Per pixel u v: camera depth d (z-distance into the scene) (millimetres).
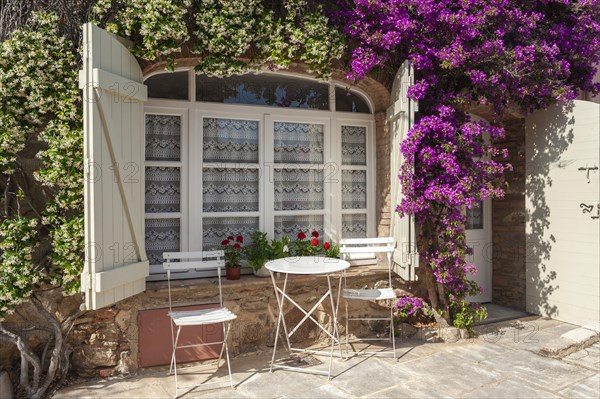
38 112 3033
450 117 4023
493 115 4980
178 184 4031
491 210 5703
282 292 3605
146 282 3852
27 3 3154
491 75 4102
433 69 4086
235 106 4203
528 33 4289
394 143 4277
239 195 4250
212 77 4168
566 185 4785
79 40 3143
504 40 4371
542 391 3195
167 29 3219
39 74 2967
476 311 4367
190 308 3691
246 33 3514
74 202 3049
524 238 5305
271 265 3570
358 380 3359
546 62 4293
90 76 2910
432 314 4402
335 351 3982
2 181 3180
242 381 3354
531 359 3805
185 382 3338
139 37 3398
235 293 3836
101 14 3207
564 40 4574
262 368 3602
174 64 3490
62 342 3268
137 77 3451
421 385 3277
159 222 3979
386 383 3309
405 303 4293
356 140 4719
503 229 5562
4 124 2932
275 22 3664
